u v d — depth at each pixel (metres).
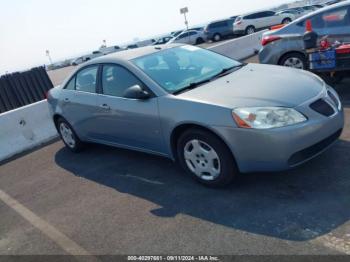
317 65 6.01
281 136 3.37
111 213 3.98
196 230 3.35
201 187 4.07
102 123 5.07
